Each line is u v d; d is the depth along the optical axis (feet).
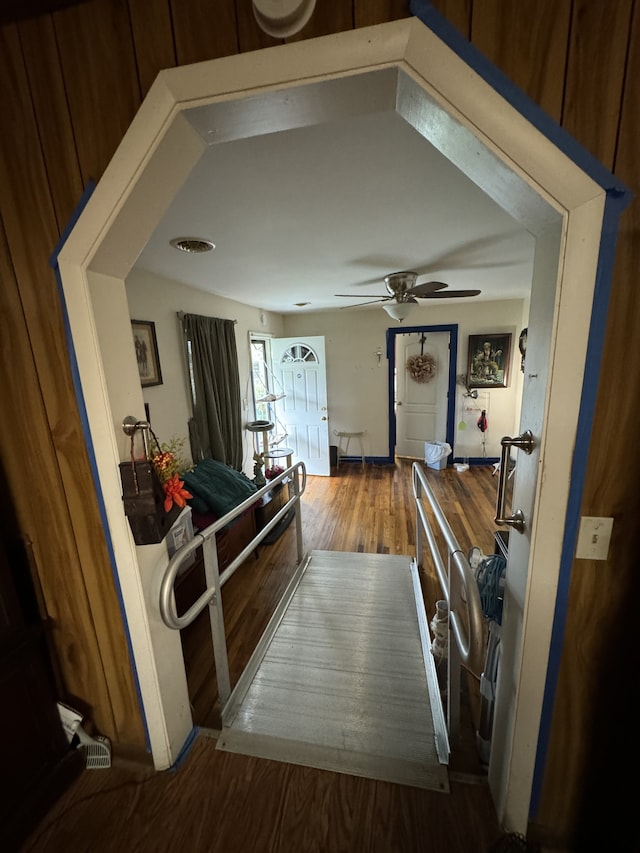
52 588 4.14
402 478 16.05
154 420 9.05
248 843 3.59
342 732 4.72
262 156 4.09
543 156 2.32
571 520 2.84
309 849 3.52
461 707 5.16
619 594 2.91
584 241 2.41
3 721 3.62
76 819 3.85
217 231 6.27
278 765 4.30
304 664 5.88
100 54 2.71
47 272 3.27
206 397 10.96
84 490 3.76
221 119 2.72
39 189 3.09
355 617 7.00
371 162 4.29
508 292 13.56
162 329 9.34
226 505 9.04
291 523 11.93
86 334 3.26
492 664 4.17
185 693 4.57
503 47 2.24
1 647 3.63
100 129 2.85
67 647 4.29
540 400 2.81
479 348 16.24
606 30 2.16
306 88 2.44
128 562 3.78
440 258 8.38
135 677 4.17
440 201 5.39
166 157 2.87
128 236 3.23
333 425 18.67
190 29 2.51
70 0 2.60
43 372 3.52
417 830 3.63
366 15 2.27
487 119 2.32
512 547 3.39
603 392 2.64
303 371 16.25
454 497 13.70
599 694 3.11
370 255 8.07
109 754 4.31
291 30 2.27
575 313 2.52
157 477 3.66
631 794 2.96
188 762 4.38
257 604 7.88
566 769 3.32
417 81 2.31
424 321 16.66
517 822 3.52
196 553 7.39
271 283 10.44
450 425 17.15
